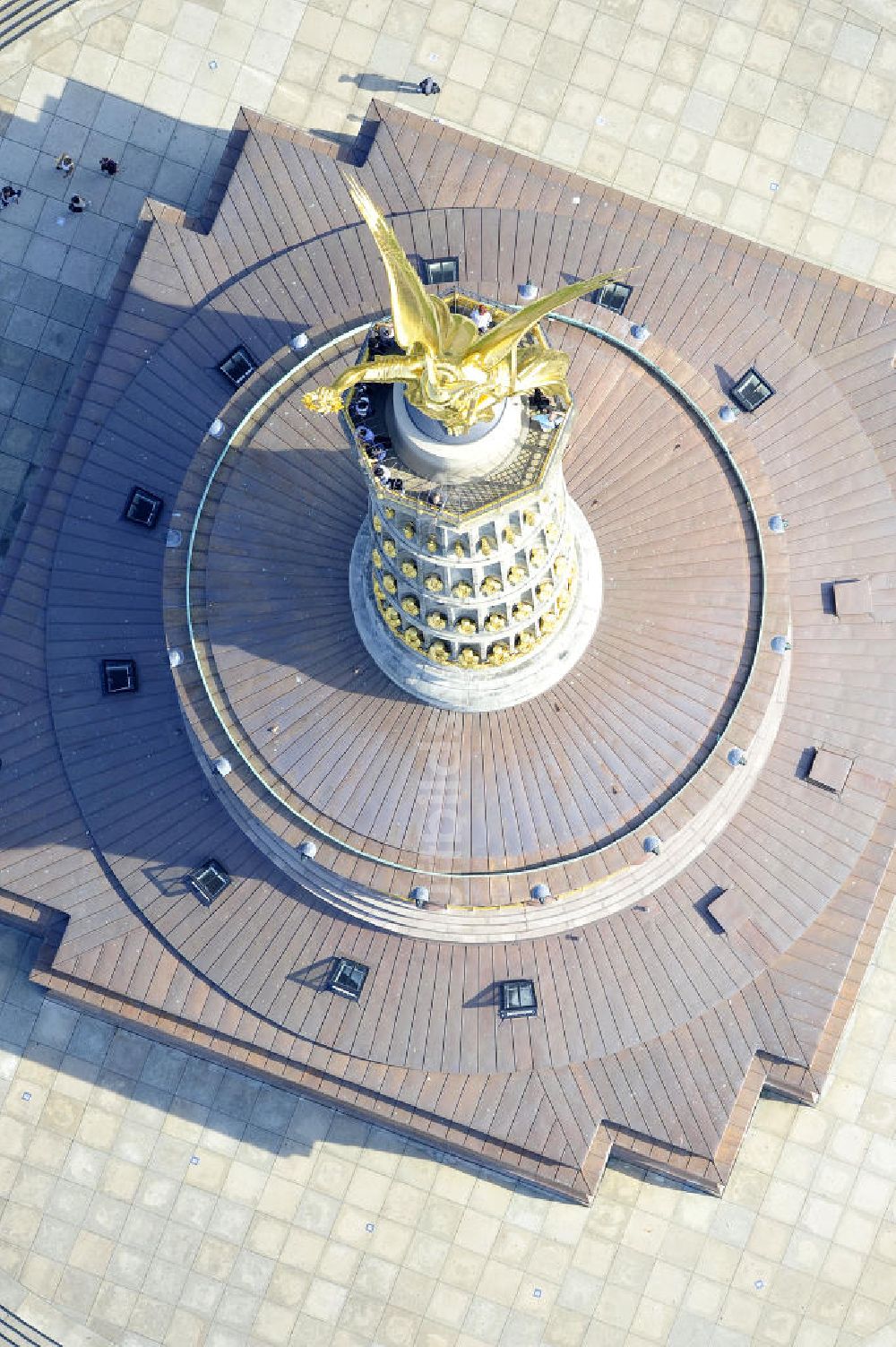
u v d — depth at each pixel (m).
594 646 74.56
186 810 82.88
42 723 85.06
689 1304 92.00
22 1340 93.19
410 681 72.44
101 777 83.88
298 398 79.06
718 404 79.88
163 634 84.00
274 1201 93.25
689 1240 92.19
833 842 83.06
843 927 84.50
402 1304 92.62
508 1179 92.62
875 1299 91.62
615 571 76.31
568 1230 92.31
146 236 89.31
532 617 67.06
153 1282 93.25
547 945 81.12
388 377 50.75
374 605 71.69
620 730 75.19
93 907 84.38
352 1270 92.81
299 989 82.31
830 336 87.56
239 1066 90.75
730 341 84.88
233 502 78.12
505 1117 83.38
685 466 78.81
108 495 85.06
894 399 87.31
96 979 84.38
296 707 75.62
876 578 84.38
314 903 81.25
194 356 85.06
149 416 85.19
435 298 49.94
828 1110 92.38
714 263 88.31
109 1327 93.12
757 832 82.44
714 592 77.69
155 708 83.62
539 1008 81.25
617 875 77.44
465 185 87.62
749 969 82.38
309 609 75.69
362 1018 81.94
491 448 55.72
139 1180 93.62
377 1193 92.94
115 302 88.94
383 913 78.62
